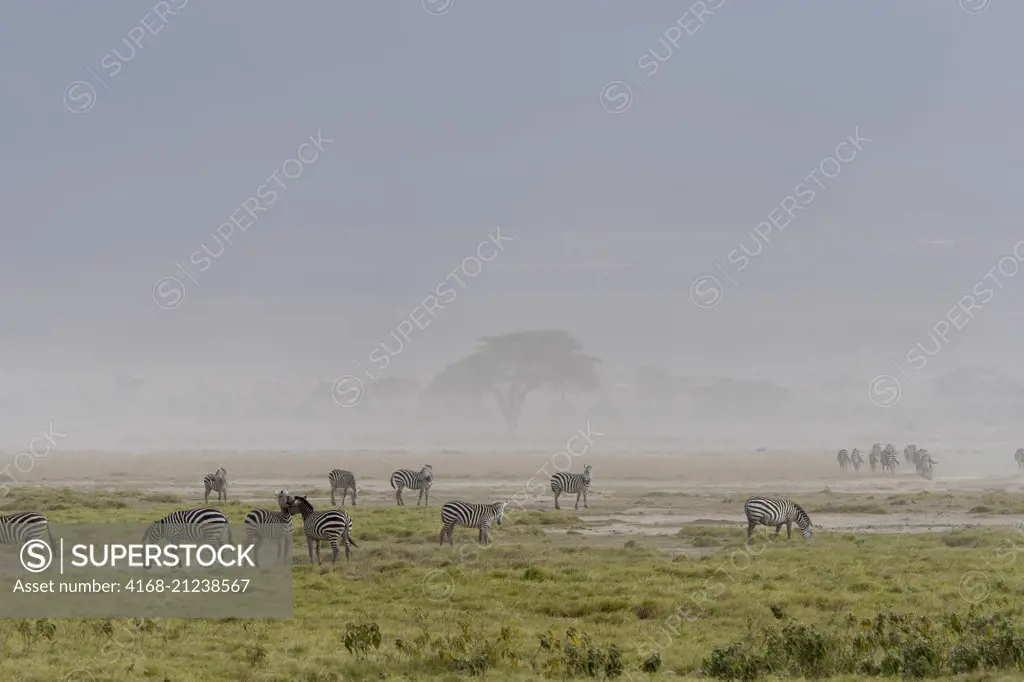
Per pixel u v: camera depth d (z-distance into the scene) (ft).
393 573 215.51
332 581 206.90
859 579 202.49
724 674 131.64
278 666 140.36
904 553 242.99
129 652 146.82
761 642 148.46
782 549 255.09
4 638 152.46
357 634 146.51
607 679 131.13
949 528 325.62
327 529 224.33
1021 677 120.98
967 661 129.59
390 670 136.87
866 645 138.31
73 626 164.55
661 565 223.51
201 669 138.10
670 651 146.92
